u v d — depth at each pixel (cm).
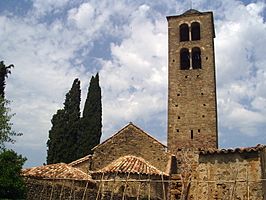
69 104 5191
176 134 4300
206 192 2420
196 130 4272
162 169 3791
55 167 3453
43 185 2586
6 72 4556
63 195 2678
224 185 2380
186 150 4203
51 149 4928
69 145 4916
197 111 4347
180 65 4606
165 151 3878
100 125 5178
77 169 3534
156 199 3111
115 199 2927
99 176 3322
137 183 3189
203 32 4697
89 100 5247
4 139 3172
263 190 2339
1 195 2291
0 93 4447
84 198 2827
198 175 2473
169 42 4747
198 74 4497
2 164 2398
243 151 2402
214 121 4269
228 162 2428
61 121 5041
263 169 2412
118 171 3231
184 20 4822
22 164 2503
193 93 4431
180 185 3291
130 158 3581
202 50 4600
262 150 2420
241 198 2327
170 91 4500
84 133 5019
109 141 3994
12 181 2341
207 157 2489
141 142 3953
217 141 4278
